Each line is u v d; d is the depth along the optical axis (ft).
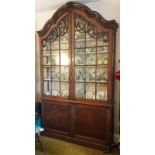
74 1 9.42
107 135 8.43
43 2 9.73
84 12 8.77
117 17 9.00
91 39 9.06
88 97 9.19
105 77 8.77
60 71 10.09
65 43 9.77
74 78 9.39
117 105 9.24
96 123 8.75
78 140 9.27
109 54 8.32
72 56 9.35
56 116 10.04
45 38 10.30
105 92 8.79
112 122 8.63
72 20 9.18
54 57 10.32
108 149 8.33
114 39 8.43
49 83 10.61
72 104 9.43
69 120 9.57
